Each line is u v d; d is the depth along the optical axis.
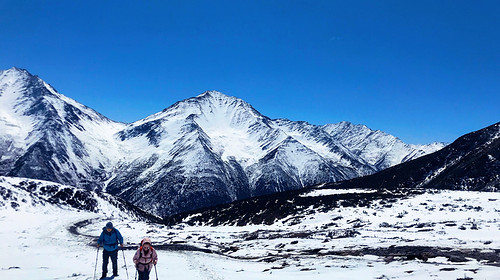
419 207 59.00
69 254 29.77
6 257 27.73
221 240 46.25
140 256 14.41
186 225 85.50
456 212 52.41
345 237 37.19
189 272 19.39
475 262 17.67
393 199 67.44
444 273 14.39
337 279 15.59
